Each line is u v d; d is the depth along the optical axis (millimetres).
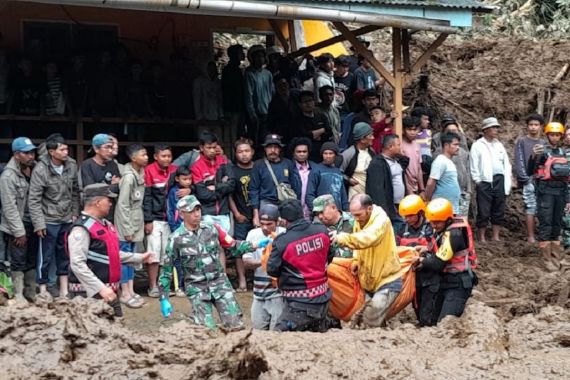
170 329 6703
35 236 11352
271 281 9164
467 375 6285
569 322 7582
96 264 8367
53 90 14164
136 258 8836
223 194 12367
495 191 15672
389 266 9109
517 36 23516
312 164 12633
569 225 14945
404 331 7148
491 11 13773
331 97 14297
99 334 6344
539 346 7148
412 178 13805
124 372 5980
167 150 12148
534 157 15367
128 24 16812
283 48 18062
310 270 8469
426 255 9219
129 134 14898
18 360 6000
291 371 6117
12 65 14844
